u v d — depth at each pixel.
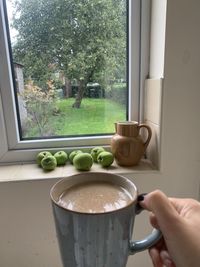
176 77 0.62
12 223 0.65
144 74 0.73
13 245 0.67
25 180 0.62
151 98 0.70
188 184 0.69
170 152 0.66
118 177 0.35
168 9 0.58
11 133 0.74
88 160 0.66
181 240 0.32
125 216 0.29
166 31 0.59
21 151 0.75
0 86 0.69
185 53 0.61
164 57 0.61
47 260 0.69
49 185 0.63
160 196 0.33
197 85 0.63
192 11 0.59
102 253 0.29
